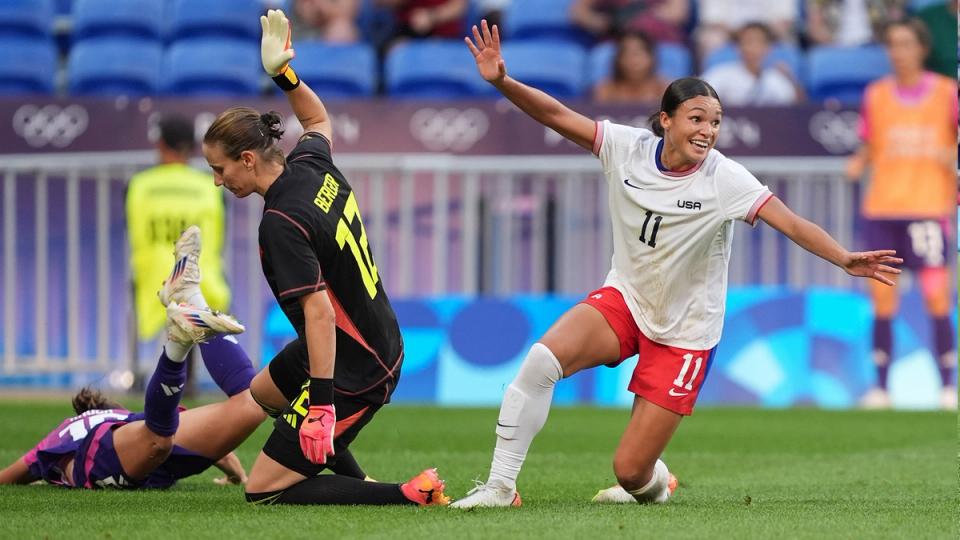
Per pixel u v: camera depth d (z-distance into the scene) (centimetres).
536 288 4500
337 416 1861
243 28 5684
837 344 4350
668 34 5644
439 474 2438
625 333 1927
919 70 4347
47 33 5662
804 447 3119
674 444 3178
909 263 4372
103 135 4619
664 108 1888
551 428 3534
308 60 5466
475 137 4619
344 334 1858
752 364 4338
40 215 4491
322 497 1875
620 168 1938
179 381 1975
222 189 3859
